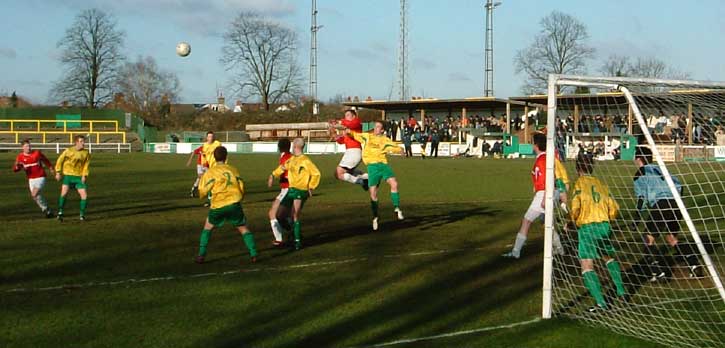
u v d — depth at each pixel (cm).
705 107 820
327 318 629
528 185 2016
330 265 855
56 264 840
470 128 4500
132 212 1347
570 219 820
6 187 1861
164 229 1127
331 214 1341
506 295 720
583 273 700
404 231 1134
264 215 1320
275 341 564
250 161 3406
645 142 864
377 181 1162
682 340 589
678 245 941
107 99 6538
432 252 948
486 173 2539
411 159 3812
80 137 1228
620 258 895
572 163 841
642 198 893
